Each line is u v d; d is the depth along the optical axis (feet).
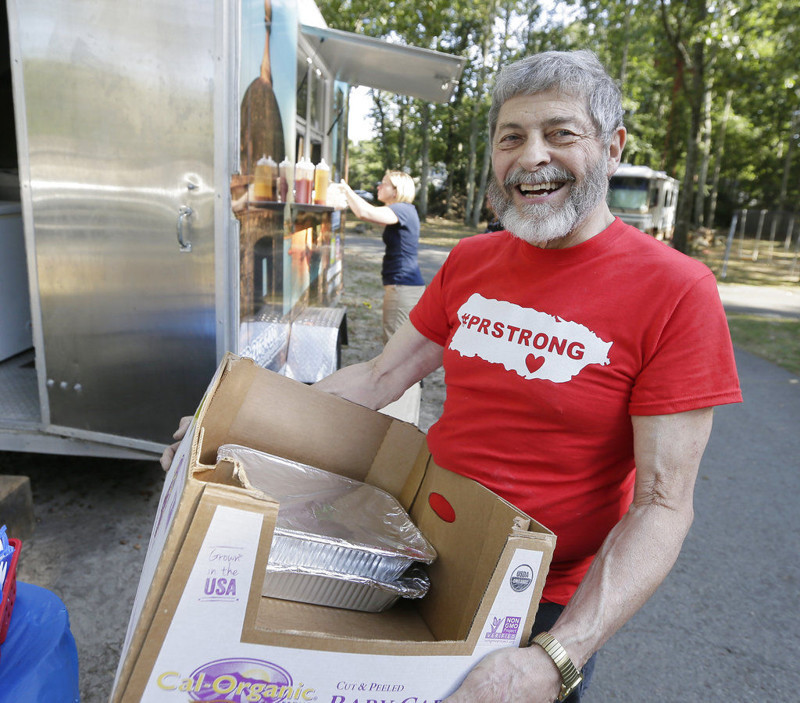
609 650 8.84
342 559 4.08
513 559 3.26
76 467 12.25
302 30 13.58
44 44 8.80
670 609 9.80
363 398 5.61
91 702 7.06
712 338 3.90
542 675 3.38
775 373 24.66
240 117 9.02
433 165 124.57
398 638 4.02
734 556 11.34
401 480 5.28
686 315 3.92
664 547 3.70
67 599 8.59
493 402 4.40
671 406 3.85
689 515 3.86
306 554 4.03
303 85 14.52
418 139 117.70
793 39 51.01
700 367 3.86
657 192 66.18
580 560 4.49
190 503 2.78
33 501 10.97
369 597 4.17
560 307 4.26
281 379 5.06
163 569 2.80
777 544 11.81
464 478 4.27
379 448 5.32
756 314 37.70
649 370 3.97
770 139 107.04
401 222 16.58
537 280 4.44
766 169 125.39
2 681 4.08
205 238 9.12
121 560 9.52
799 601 10.18
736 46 53.26
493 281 4.75
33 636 4.42
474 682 3.28
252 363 4.95
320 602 4.12
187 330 9.50
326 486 4.90
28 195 9.30
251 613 2.93
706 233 79.66
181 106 8.75
